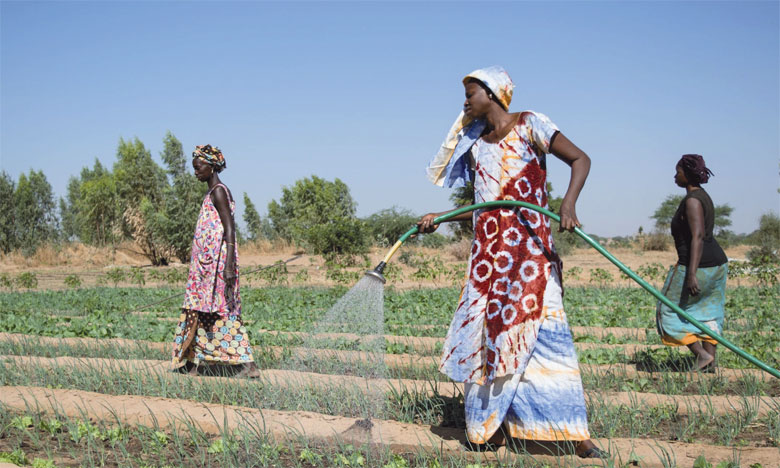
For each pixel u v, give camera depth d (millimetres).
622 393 5395
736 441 4383
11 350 7773
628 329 9586
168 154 32875
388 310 12266
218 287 6004
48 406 4953
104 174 63250
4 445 4211
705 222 6004
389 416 4871
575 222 3654
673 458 3789
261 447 4047
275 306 13484
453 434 4320
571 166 3748
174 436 4305
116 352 7453
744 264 17250
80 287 20703
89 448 4027
